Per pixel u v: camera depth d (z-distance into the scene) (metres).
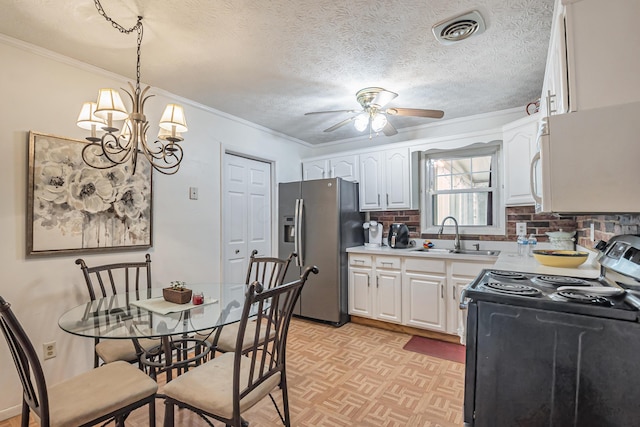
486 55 2.17
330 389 2.18
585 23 1.15
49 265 2.06
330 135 4.18
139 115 1.64
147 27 1.84
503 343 1.13
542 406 1.06
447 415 1.89
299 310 3.73
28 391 1.28
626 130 1.03
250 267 2.60
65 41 1.97
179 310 1.74
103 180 2.31
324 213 3.58
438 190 3.71
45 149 2.04
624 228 1.59
